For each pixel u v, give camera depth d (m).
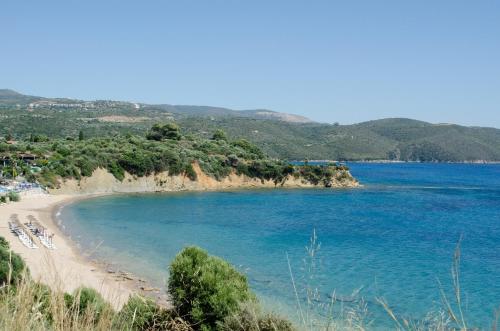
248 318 9.38
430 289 32.69
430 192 134.38
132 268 40.28
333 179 144.50
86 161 109.69
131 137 137.88
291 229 66.56
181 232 62.78
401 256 47.19
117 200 100.00
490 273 39.59
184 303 16.61
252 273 38.22
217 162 133.38
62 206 85.19
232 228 67.06
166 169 122.50
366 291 31.02
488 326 18.70
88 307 4.68
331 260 44.38
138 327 11.08
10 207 75.88
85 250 47.38
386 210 92.19
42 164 107.00
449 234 63.28
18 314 4.03
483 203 107.06
